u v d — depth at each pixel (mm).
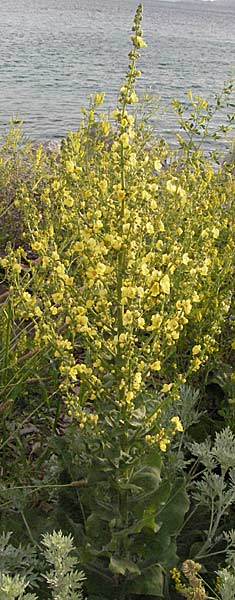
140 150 4309
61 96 20922
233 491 3049
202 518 3234
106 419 2652
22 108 17469
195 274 2717
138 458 2596
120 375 2539
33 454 3756
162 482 2852
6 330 3631
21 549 2639
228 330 4219
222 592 2369
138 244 2531
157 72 30453
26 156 7105
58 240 4238
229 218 4516
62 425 3947
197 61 42156
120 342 2473
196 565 2266
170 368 3939
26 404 3998
